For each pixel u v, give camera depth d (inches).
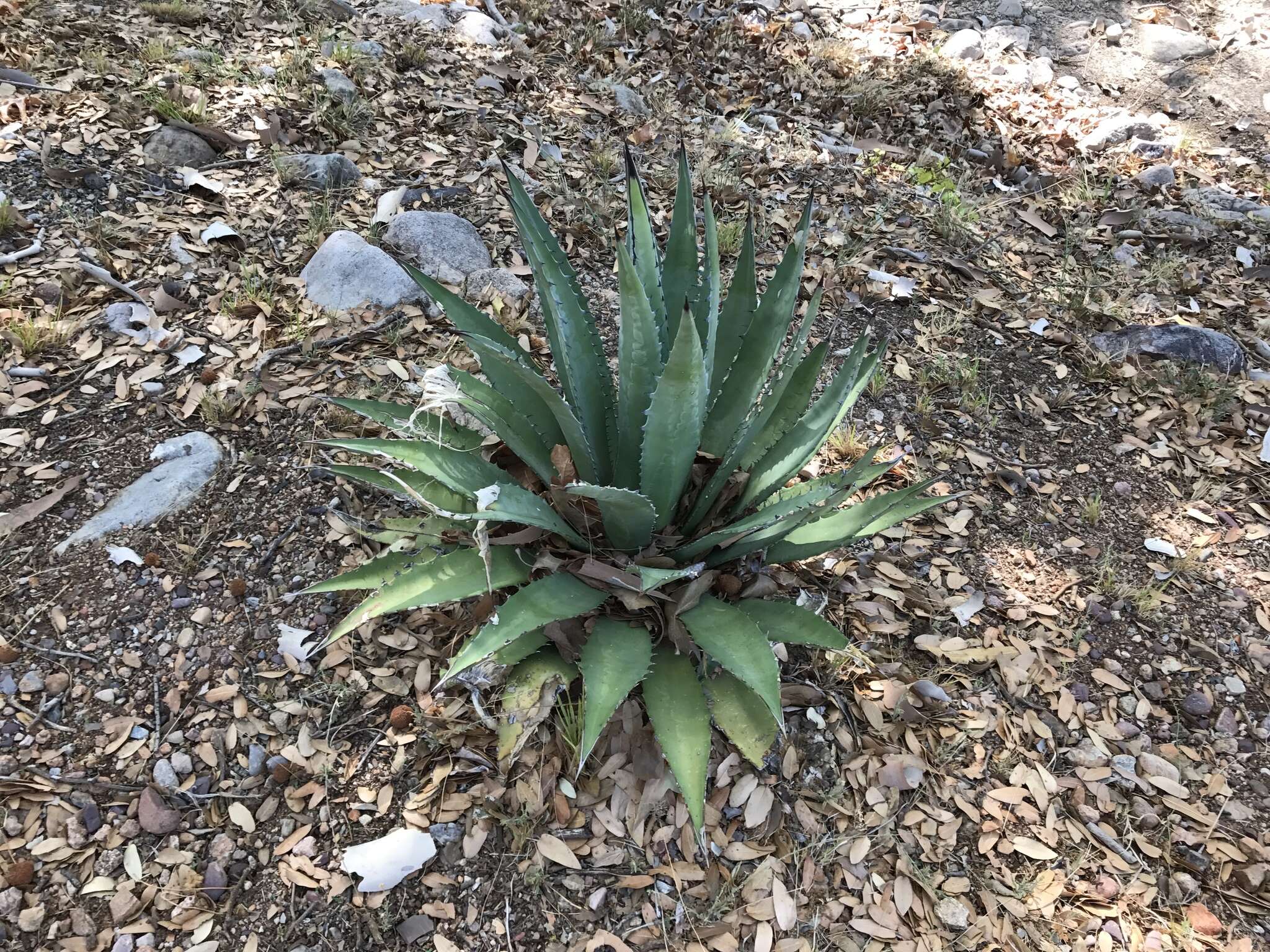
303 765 46.5
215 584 52.1
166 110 77.9
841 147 99.1
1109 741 52.0
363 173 79.8
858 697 51.8
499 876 44.3
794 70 111.0
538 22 110.6
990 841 47.6
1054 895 46.0
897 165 97.8
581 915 43.7
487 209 79.2
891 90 108.8
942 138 103.0
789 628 45.8
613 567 45.9
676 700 44.6
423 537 50.3
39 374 59.7
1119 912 45.7
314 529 55.1
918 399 70.6
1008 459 67.4
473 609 51.3
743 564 51.1
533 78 98.3
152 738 46.5
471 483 47.3
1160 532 63.4
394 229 72.7
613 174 87.3
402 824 45.2
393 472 49.5
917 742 50.6
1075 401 72.5
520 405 50.7
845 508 50.7
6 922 40.9
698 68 109.7
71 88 78.4
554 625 46.6
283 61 88.8
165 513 54.1
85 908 41.7
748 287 51.3
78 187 70.6
